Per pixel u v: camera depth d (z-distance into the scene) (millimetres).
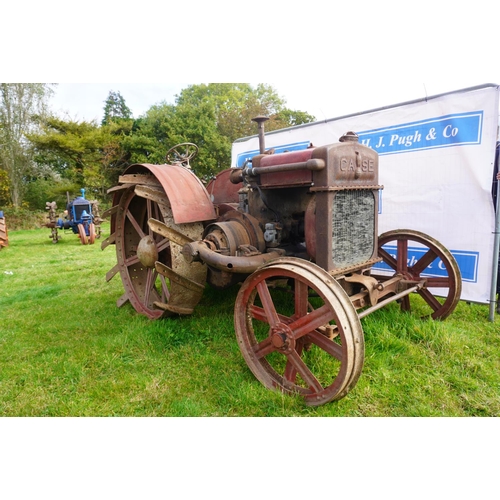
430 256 3395
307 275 2207
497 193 3488
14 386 2682
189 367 2801
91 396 2523
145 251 3627
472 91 3600
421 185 4000
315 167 2473
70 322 3828
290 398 2301
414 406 2273
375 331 3078
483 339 3082
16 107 21766
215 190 4656
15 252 9375
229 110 21234
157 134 22422
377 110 4285
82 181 23453
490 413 2211
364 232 2912
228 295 4223
